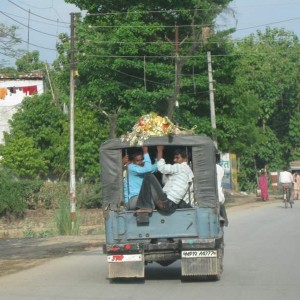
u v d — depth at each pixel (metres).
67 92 79.12
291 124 122.19
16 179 73.94
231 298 20.41
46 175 79.31
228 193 96.75
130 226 23.92
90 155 72.69
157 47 69.06
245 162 114.81
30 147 76.44
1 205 67.62
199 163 24.02
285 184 70.56
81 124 72.00
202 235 23.62
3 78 88.06
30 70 107.56
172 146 24.53
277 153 116.25
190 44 71.62
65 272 28.14
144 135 24.33
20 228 67.81
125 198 24.52
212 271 23.38
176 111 69.88
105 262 31.58
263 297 20.50
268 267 27.31
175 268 28.31
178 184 23.83
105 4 71.75
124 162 24.83
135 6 69.69
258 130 90.25
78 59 69.94
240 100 77.50
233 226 48.34
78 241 44.72
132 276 23.67
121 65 67.88
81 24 71.31
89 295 21.58
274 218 55.38
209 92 71.44
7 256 37.12
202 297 20.69
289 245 35.34
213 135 71.62
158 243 23.66
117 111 68.06
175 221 23.72
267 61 116.12
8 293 22.50
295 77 118.69
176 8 70.00
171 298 20.64
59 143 77.50
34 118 78.50
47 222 68.62
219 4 71.31
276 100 114.31
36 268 30.05
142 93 67.50
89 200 70.25
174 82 68.94
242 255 31.53
